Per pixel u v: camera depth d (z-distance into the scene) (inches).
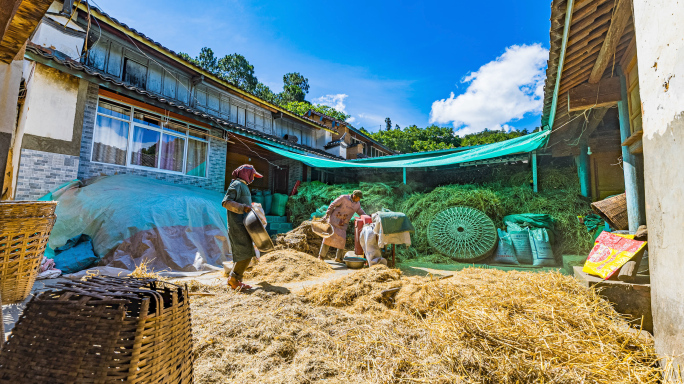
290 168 507.2
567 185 330.6
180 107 303.0
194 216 246.2
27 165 225.0
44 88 236.2
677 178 68.1
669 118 71.2
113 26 335.3
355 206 252.8
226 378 70.9
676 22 67.5
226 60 1417.3
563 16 129.3
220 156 382.9
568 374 67.5
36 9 81.1
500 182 380.8
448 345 80.7
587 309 96.1
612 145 289.0
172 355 43.4
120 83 261.0
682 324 65.9
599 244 133.4
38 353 36.4
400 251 306.3
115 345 36.1
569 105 183.6
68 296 39.9
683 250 66.1
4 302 98.0
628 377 67.2
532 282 121.6
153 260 205.5
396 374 72.0
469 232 280.1
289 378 70.1
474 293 118.0
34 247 102.1
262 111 577.9
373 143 939.3
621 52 159.9
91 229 209.2
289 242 261.1
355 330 94.7
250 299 123.5
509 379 68.1
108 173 279.6
